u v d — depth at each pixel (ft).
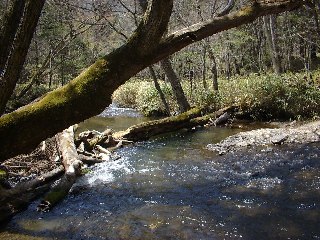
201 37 12.87
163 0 11.16
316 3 25.80
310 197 20.56
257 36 84.74
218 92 50.78
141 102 60.03
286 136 34.06
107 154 32.73
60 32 58.39
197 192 22.57
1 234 17.66
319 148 30.53
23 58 12.76
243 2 48.11
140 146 36.19
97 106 12.01
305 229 16.85
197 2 49.06
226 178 24.85
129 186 24.38
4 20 13.34
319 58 79.36
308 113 43.01
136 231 17.54
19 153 11.97
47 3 43.93
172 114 53.36
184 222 18.30
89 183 25.32
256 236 16.42
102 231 17.71
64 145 30.22
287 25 71.72
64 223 18.85
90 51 80.28
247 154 30.42
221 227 17.52
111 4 41.81
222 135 38.93
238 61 95.25
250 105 46.21
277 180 23.73
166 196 22.21
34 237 17.25
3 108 13.11
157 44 12.10
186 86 58.08
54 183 25.13
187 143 36.29
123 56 12.09
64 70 83.20
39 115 11.61
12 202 20.67
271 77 48.62
